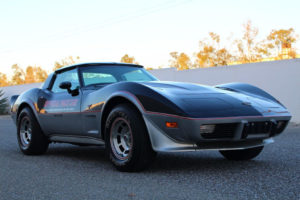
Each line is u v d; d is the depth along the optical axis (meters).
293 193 2.19
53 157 4.08
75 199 2.15
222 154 3.63
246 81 11.12
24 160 3.87
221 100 2.91
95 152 4.47
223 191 2.26
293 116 10.27
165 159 3.66
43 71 53.78
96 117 3.31
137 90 2.91
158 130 2.74
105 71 3.89
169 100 2.75
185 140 2.70
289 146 4.64
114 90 3.11
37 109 4.20
